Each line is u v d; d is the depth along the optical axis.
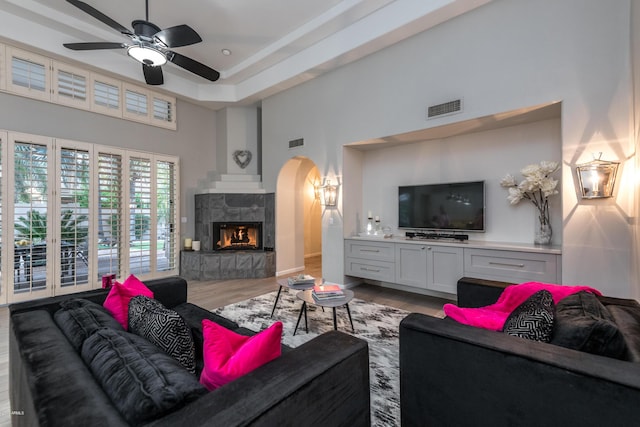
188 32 2.87
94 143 4.56
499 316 1.94
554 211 3.43
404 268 4.04
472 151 3.99
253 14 3.87
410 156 4.53
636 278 2.40
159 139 5.38
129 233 4.84
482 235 3.94
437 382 1.43
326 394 1.10
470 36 3.30
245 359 1.12
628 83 2.50
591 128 2.65
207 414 0.84
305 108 4.98
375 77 4.09
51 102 4.14
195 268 5.26
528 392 1.18
